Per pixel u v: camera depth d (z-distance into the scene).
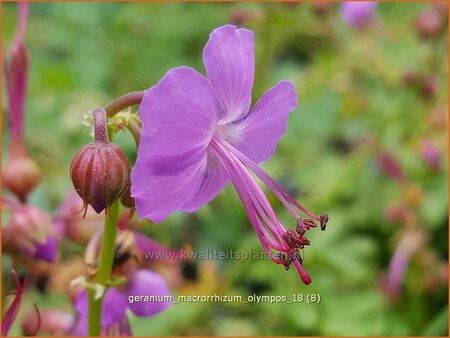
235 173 0.08
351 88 0.20
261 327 0.16
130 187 0.08
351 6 0.20
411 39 0.23
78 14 0.23
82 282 0.08
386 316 0.17
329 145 0.21
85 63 0.22
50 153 0.17
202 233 0.17
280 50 0.24
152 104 0.07
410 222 0.17
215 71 0.08
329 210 0.18
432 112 0.20
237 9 0.20
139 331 0.15
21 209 0.11
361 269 0.17
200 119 0.07
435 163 0.19
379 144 0.19
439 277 0.17
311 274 0.17
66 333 0.11
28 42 0.23
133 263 0.09
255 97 0.20
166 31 0.23
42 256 0.11
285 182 0.19
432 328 0.15
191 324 0.16
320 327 0.16
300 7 0.21
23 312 0.13
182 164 0.07
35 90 0.19
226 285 0.16
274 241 0.08
